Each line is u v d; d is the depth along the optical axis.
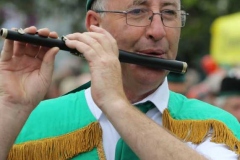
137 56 5.72
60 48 5.72
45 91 5.85
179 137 5.82
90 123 5.94
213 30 14.84
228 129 5.82
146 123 5.44
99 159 5.84
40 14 20.23
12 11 20.72
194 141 5.80
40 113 6.09
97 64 5.57
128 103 5.52
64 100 6.15
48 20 20.42
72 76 16.28
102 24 6.05
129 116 5.44
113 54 5.62
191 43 17.34
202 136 5.80
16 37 5.59
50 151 5.91
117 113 5.45
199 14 17.06
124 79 5.93
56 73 17.12
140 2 5.77
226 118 5.93
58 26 20.31
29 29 5.62
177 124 5.90
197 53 17.47
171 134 5.47
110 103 5.48
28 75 5.87
